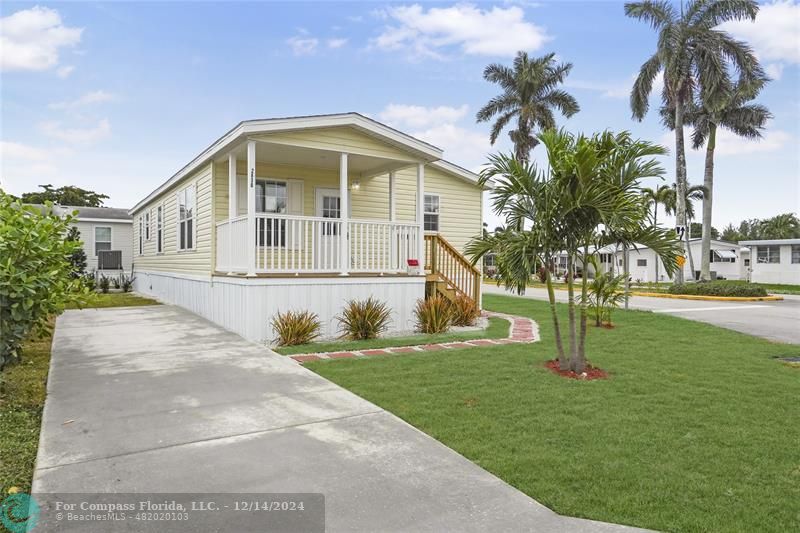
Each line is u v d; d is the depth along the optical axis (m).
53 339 7.84
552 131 5.82
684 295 19.03
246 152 9.55
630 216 5.37
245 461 3.29
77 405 4.47
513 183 5.89
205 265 10.81
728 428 3.99
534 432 3.88
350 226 10.29
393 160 9.86
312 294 8.56
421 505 2.73
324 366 6.11
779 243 29.52
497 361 6.43
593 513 2.66
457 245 13.67
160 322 9.88
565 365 5.91
